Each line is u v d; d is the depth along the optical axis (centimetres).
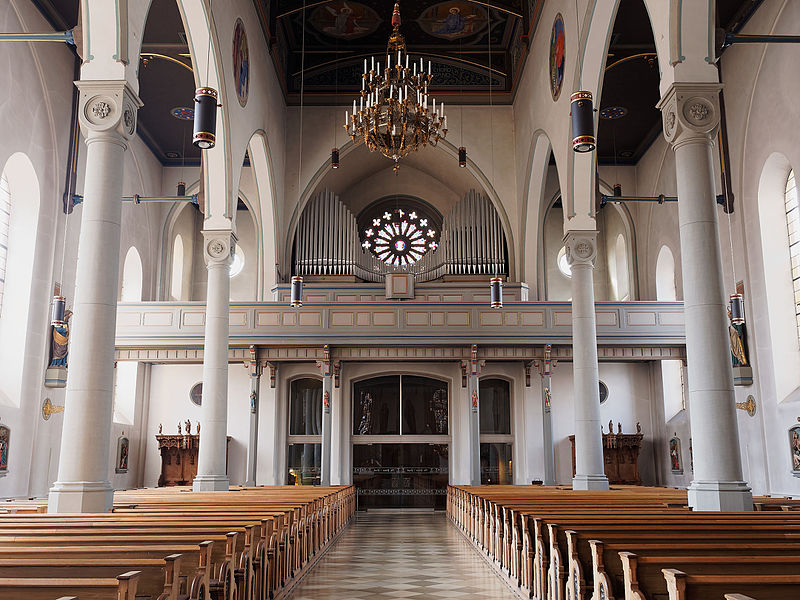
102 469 988
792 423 1642
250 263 2814
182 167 2652
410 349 2208
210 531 649
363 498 2523
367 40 2520
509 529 1019
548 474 2158
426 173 2852
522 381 2570
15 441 1666
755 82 1784
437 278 2511
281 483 2497
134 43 1130
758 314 1784
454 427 2542
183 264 2791
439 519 2141
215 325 1670
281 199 2442
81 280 1029
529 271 2378
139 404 2558
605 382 2619
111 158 1073
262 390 2552
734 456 1008
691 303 1066
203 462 1612
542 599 775
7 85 1638
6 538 581
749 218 1825
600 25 1504
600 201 1727
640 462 2569
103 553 520
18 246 1753
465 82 2564
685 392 2356
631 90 2227
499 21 2417
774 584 405
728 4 1792
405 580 1018
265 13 2125
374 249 2806
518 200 2448
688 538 599
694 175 1089
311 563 1157
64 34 1091
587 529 675
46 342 1792
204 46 1561
